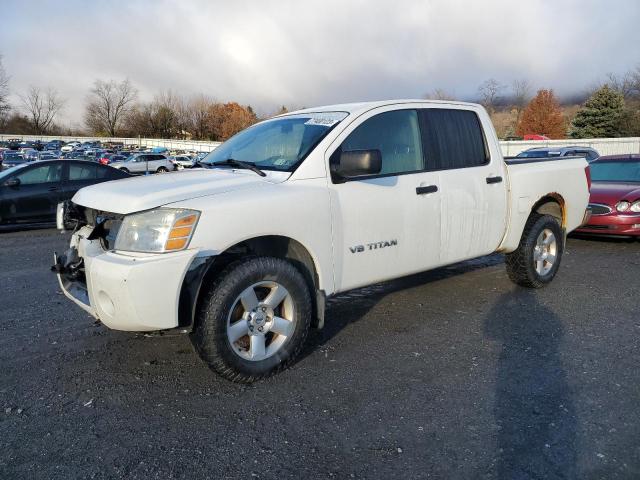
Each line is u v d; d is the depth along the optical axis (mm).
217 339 3260
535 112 58938
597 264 6922
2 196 10117
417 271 4414
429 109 4582
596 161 9867
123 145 79875
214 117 88500
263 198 3410
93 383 3561
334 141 3885
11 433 2949
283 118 4551
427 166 4441
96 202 3475
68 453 2758
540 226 5387
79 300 3576
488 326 4527
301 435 2896
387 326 4562
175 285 3092
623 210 8070
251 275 3340
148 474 2578
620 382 3447
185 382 3561
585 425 2939
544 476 2510
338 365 3783
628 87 59875
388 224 4094
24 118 98875
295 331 3596
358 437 2869
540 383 3451
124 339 4352
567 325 4520
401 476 2535
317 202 3656
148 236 3158
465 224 4668
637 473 2521
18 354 4055
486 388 3396
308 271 3723
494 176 4910
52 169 10922
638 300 5230
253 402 3268
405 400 3264
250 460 2682
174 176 3787
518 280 5535
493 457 2664
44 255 7949
